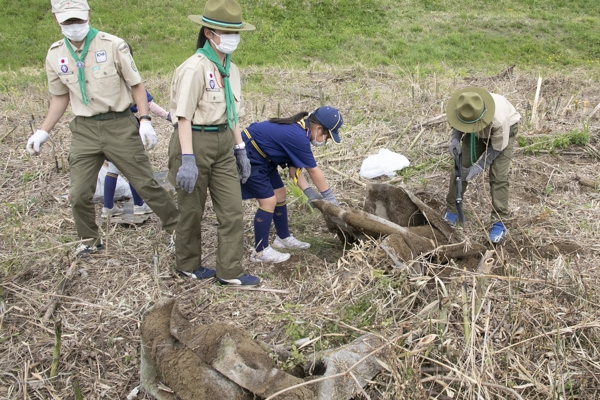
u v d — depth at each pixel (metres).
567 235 4.47
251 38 14.84
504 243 4.41
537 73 11.54
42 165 5.89
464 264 3.84
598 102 8.30
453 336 3.08
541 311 3.30
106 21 15.12
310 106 8.22
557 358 2.87
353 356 2.75
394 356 2.72
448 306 3.12
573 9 18.62
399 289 3.37
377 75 10.45
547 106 7.54
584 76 11.08
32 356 3.12
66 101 4.00
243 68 11.64
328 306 3.32
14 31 14.42
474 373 2.70
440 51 14.36
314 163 3.94
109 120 3.89
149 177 4.12
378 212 4.33
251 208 5.01
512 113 4.29
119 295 3.68
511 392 2.66
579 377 2.89
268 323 3.40
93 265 4.02
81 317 3.45
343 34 15.39
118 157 3.97
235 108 3.56
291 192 5.29
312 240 4.54
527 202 5.12
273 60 13.62
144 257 4.15
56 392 2.89
